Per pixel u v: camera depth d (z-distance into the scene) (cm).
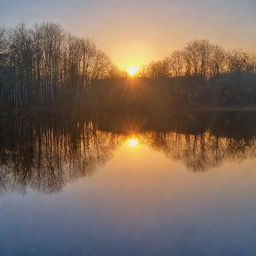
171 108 6650
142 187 1327
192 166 1697
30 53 5616
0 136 2894
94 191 1277
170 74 7400
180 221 988
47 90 6084
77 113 5572
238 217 1013
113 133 3155
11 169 1658
